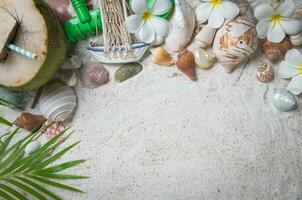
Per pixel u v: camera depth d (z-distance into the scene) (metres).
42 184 0.56
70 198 0.55
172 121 0.54
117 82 0.56
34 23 0.48
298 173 0.52
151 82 0.55
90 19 0.54
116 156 0.55
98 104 0.56
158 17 0.53
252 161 0.52
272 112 0.53
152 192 0.54
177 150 0.54
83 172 0.55
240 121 0.53
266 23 0.50
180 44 0.53
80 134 0.56
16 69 0.50
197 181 0.53
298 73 0.51
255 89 0.54
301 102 0.53
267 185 0.52
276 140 0.53
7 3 0.49
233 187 0.52
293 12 0.51
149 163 0.54
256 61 0.54
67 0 0.56
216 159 0.53
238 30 0.50
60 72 0.56
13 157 0.48
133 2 0.50
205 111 0.54
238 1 0.52
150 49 0.55
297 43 0.52
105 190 0.54
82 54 0.57
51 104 0.54
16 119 0.56
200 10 0.52
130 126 0.55
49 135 0.57
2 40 0.48
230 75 0.54
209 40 0.53
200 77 0.55
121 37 0.54
